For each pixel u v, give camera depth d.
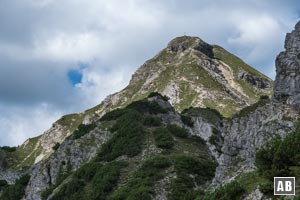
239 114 104.75
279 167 72.75
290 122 88.19
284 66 97.56
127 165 129.12
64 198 125.06
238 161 93.25
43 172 153.75
